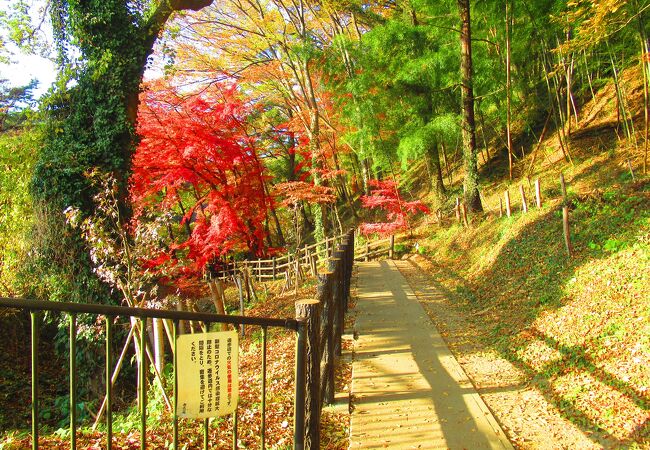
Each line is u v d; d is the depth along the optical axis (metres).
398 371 5.30
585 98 15.80
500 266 9.61
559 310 6.21
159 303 6.39
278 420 4.25
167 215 7.20
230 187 12.06
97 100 8.37
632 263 6.12
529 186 13.30
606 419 3.77
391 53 14.70
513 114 17.73
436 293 10.10
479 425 3.94
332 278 4.91
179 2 9.03
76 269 7.78
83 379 7.77
